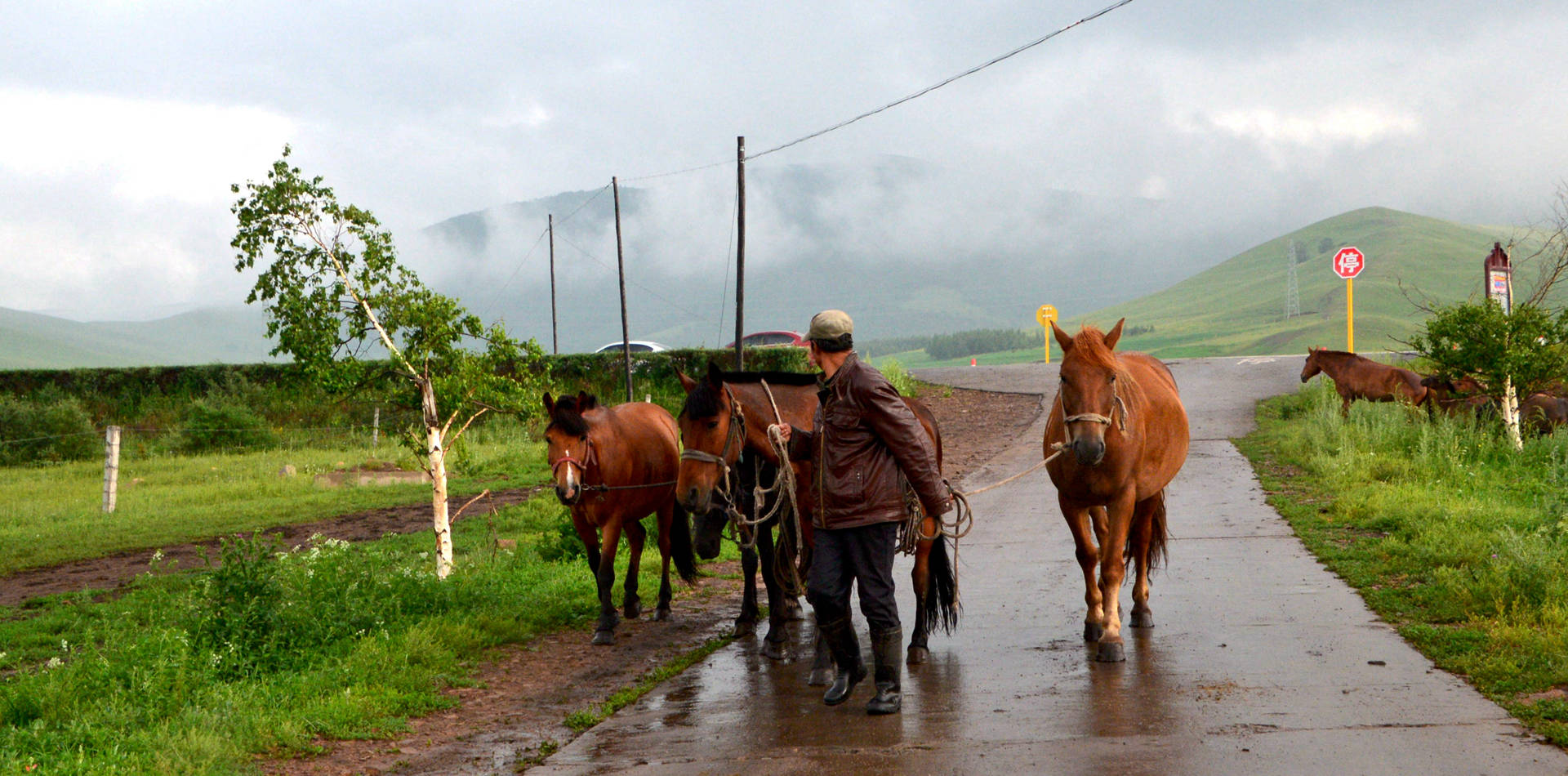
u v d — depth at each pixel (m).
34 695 5.96
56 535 14.12
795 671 6.39
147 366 31.50
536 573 9.79
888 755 4.61
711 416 6.33
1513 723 4.57
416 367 9.67
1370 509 10.54
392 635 7.23
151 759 4.91
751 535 6.66
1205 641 6.42
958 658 6.41
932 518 6.25
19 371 30.86
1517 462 13.38
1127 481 6.27
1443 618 6.52
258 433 26.02
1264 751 4.38
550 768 4.82
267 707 5.84
